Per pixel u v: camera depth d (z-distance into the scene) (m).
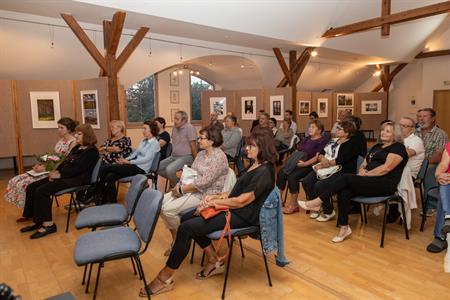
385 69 11.26
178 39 7.69
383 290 2.25
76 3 4.22
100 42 6.62
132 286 2.35
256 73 9.68
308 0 6.04
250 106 8.23
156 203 2.00
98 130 5.68
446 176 2.61
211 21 5.41
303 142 4.29
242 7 5.46
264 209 2.18
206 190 2.59
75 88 5.98
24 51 6.15
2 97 5.76
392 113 12.14
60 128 3.95
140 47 7.30
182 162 4.31
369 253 2.81
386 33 6.62
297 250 2.89
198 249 2.98
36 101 5.96
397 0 6.80
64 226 3.53
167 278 2.24
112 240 2.01
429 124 3.96
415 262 2.64
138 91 9.44
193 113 10.88
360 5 6.83
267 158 2.22
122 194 4.81
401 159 2.96
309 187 3.67
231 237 2.19
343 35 7.65
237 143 5.59
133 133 8.89
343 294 2.21
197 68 9.95
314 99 9.10
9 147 5.89
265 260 2.29
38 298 2.21
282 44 7.44
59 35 6.24
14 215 3.95
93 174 3.51
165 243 3.09
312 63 10.24
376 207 3.68
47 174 3.63
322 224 3.55
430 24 8.95
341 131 3.53
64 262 2.73
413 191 3.06
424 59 10.75
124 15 4.57
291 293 2.23
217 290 2.28
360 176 2.99
